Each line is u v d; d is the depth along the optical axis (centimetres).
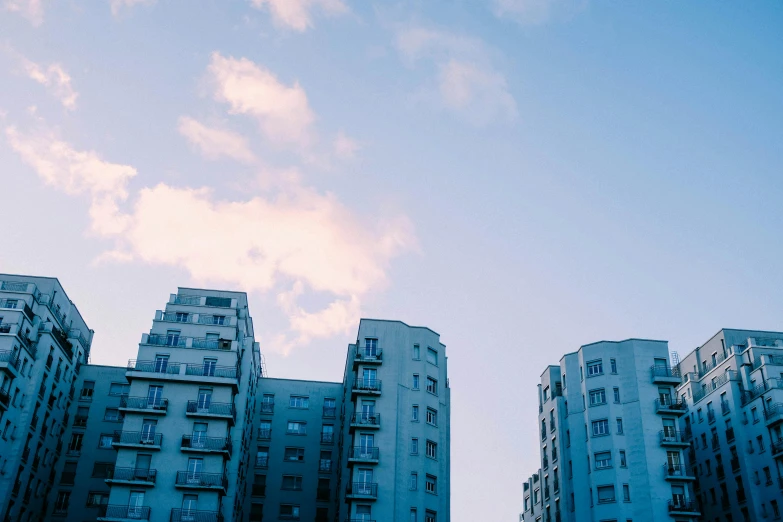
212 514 7050
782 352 8912
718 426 9138
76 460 8725
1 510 7306
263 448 9250
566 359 8969
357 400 7850
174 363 7794
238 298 9050
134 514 6975
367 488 7288
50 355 8400
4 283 8475
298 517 8875
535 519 9694
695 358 10231
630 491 7781
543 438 9338
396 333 8306
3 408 7412
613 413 8225
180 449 7331
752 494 8281
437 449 7881
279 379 9738
